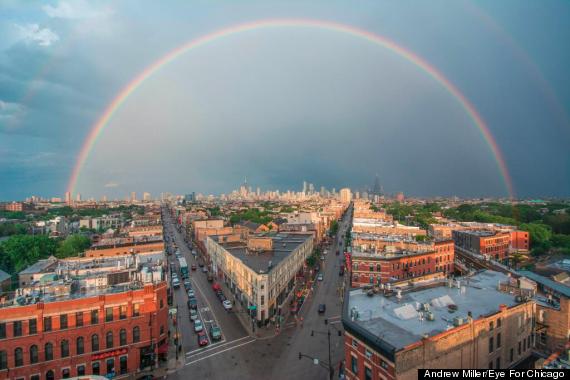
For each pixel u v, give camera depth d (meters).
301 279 103.31
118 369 49.72
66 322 47.22
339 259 132.88
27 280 78.38
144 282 56.28
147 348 51.62
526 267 97.81
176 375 49.09
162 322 54.28
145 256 82.69
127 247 103.06
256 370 49.94
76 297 49.81
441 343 33.16
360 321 38.31
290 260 90.88
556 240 140.00
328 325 66.50
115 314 50.19
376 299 45.78
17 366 44.47
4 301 48.66
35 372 45.19
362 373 35.34
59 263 79.69
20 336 44.69
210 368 50.75
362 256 80.81
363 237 101.69
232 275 88.88
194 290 90.75
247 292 74.50
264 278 66.88
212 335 60.72
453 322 37.03
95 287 54.62
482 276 58.00
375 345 32.59
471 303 44.34
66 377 46.62
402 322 38.03
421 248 89.62
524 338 42.88
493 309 42.06
